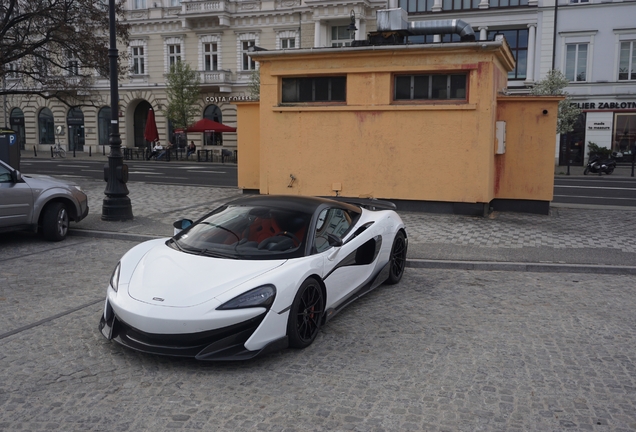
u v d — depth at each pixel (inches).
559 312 237.0
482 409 149.1
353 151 489.1
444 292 267.9
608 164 1075.9
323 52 478.3
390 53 464.1
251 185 573.9
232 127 1514.5
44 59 822.5
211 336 168.4
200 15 1582.2
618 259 323.6
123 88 1712.6
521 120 487.2
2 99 1843.0
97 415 143.7
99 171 965.8
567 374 172.7
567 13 1316.4
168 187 676.7
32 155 1652.3
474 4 1392.7
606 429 139.3
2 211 335.3
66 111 1791.3
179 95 1523.1
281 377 168.2
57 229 368.2
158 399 153.0
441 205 476.1
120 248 356.2
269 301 174.6
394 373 171.9
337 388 161.0
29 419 141.2
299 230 210.2
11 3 768.9
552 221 455.2
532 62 1353.3
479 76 448.8
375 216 264.1
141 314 169.2
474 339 203.0
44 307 233.6
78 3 812.0
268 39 1577.3
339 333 207.9
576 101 1331.2
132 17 1679.4
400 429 137.9
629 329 215.9
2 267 302.4
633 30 1272.1
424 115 467.5
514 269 313.6
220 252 200.2
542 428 139.3
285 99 508.7
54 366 174.1
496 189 499.5
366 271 243.0
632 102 1289.4
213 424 139.6
